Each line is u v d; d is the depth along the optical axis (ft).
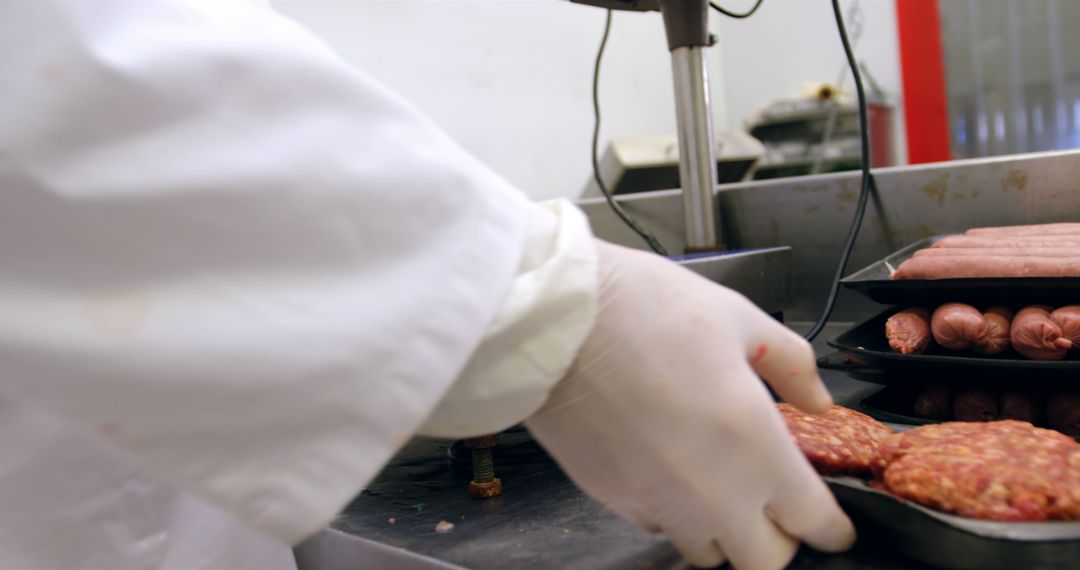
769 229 4.43
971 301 2.85
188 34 1.33
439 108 7.91
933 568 1.59
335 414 1.29
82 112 1.23
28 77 1.23
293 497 1.28
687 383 1.56
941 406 2.58
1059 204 3.51
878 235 4.05
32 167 1.21
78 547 1.85
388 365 1.32
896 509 1.63
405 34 7.53
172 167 1.25
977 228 3.58
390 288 1.35
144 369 1.23
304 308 1.29
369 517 2.15
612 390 1.56
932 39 10.07
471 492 2.24
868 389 3.00
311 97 1.37
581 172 9.66
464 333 1.40
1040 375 2.41
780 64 11.93
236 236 1.28
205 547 2.17
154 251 1.25
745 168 7.86
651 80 10.88
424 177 1.42
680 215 4.80
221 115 1.30
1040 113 9.53
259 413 1.26
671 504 1.61
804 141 9.84
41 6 1.25
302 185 1.30
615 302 1.58
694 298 1.64
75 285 1.26
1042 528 1.48
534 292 1.49
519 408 1.53
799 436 1.98
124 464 1.91
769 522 1.66
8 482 1.74
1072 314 2.49
